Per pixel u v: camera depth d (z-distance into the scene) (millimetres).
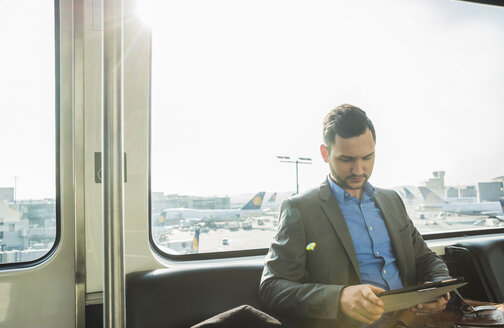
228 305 1407
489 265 1853
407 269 1525
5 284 1340
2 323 1331
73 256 1420
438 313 1268
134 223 1515
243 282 1454
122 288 636
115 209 636
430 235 2127
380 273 1475
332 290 1189
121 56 652
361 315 1125
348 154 1548
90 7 1448
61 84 1423
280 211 1471
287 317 1307
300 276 1375
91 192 1432
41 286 1379
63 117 1425
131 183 1514
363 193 1563
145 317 1313
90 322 1417
